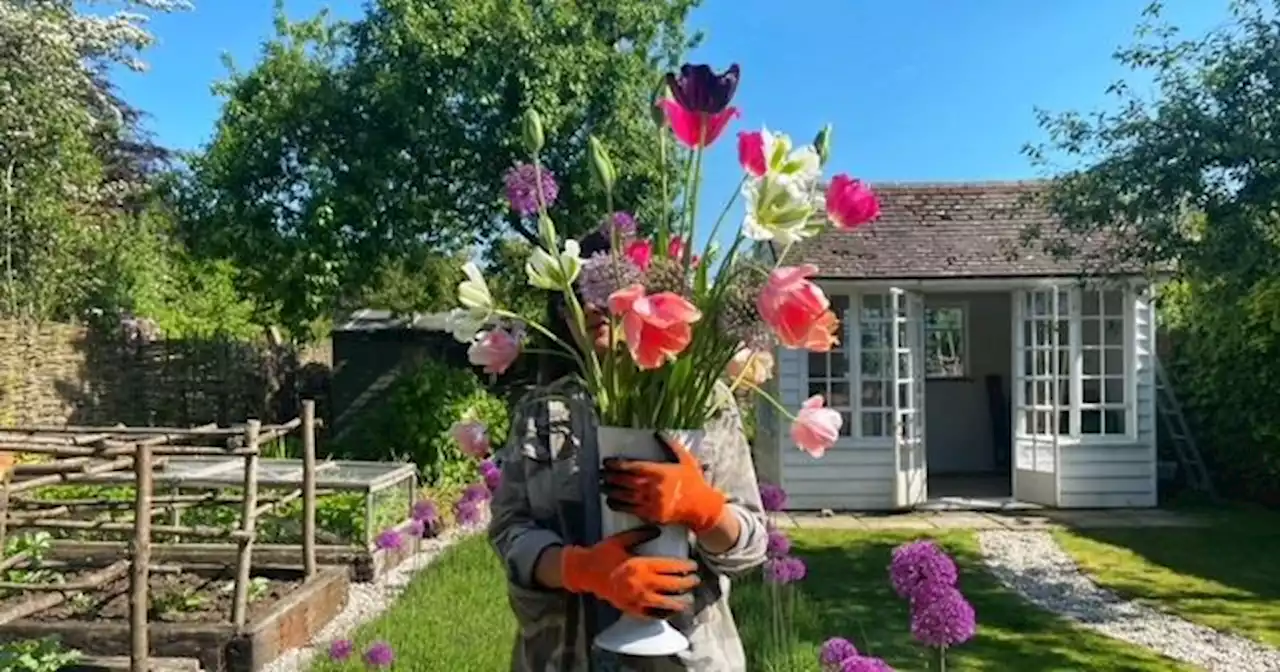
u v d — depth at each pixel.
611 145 11.97
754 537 1.65
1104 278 9.51
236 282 14.59
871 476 10.85
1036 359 11.09
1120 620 6.28
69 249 13.20
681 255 1.67
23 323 10.72
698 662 1.64
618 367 1.59
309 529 6.61
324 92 12.59
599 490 1.63
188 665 4.72
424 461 11.32
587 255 1.83
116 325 12.88
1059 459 10.80
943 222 11.47
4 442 5.28
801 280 1.51
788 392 10.86
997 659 5.35
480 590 6.30
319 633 5.97
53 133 12.43
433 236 13.25
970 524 9.97
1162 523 9.84
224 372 13.48
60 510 5.57
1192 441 11.30
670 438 1.58
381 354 14.45
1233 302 7.27
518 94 12.24
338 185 12.31
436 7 12.30
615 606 1.52
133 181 20.06
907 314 10.98
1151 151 6.88
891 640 5.64
